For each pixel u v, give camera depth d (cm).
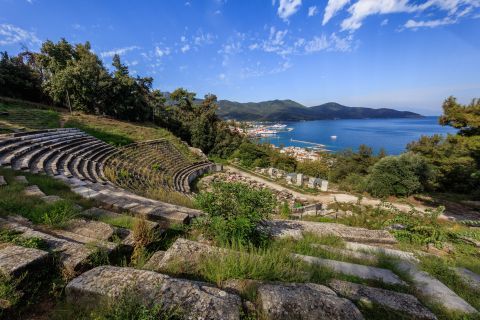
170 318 204
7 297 237
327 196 2320
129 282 248
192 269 315
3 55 3309
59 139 1806
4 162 998
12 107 2648
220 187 505
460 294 365
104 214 535
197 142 4634
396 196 2130
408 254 511
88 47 4016
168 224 573
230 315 217
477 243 605
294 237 556
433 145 2905
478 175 1566
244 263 319
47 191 682
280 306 243
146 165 2256
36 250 299
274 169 3525
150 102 4688
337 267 402
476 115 1404
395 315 279
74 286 243
